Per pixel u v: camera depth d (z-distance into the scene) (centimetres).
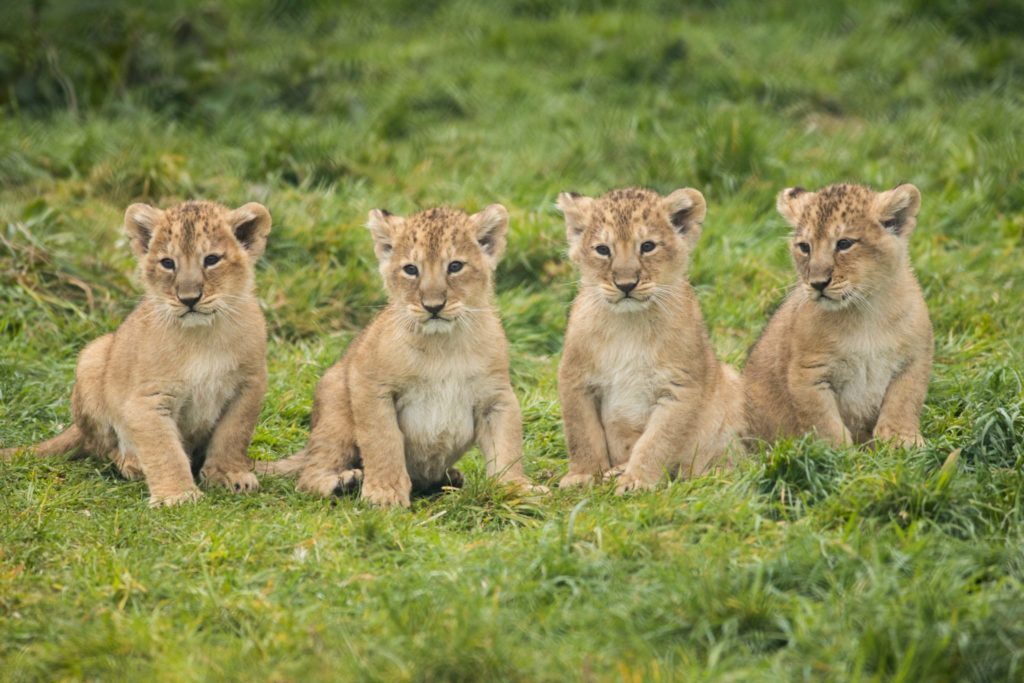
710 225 1684
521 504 1063
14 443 1241
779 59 2256
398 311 1120
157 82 2092
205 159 1820
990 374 1254
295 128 1877
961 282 1543
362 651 799
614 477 1121
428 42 2381
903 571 882
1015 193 1755
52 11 2119
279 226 1603
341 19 2486
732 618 823
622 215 1159
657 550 913
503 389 1141
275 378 1369
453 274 1112
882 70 2228
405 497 1106
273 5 2492
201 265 1144
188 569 941
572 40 2328
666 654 804
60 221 1608
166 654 814
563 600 874
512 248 1598
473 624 808
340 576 917
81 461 1204
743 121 1869
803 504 1001
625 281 1136
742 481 1030
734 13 2483
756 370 1288
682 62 2219
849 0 2473
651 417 1173
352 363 1145
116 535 1002
